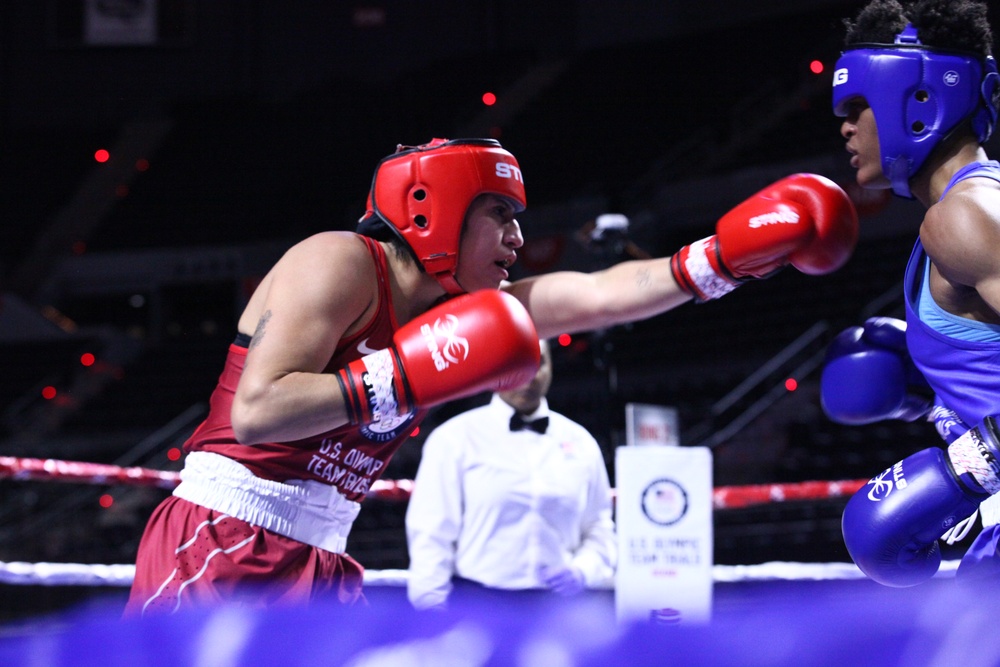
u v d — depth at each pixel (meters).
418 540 3.04
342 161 14.39
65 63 15.39
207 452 1.76
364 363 1.53
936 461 1.59
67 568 3.07
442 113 14.58
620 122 13.61
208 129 15.16
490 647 0.60
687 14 14.77
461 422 3.18
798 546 7.13
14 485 9.58
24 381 11.98
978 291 1.51
